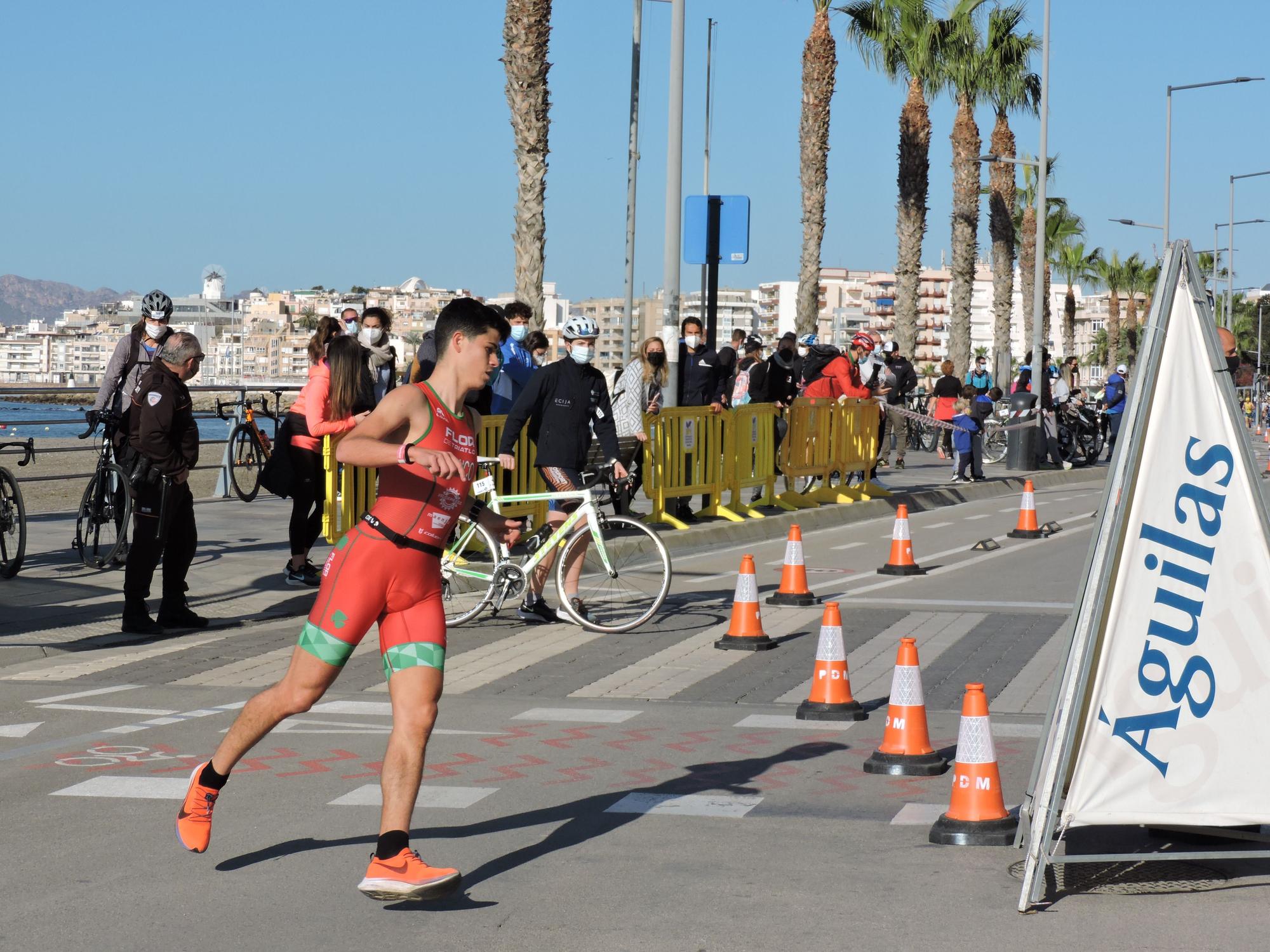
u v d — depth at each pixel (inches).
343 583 205.6
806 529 770.8
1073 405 1301.7
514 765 286.8
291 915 198.1
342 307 628.4
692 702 352.5
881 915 197.9
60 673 385.1
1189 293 210.7
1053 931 191.2
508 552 460.1
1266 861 222.8
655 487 670.5
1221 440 208.8
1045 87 1328.7
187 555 447.2
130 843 233.3
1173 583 208.1
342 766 284.2
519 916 197.6
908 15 1626.5
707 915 198.2
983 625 458.9
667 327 730.8
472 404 561.6
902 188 1611.7
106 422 534.0
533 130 1008.2
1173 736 207.5
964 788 236.8
